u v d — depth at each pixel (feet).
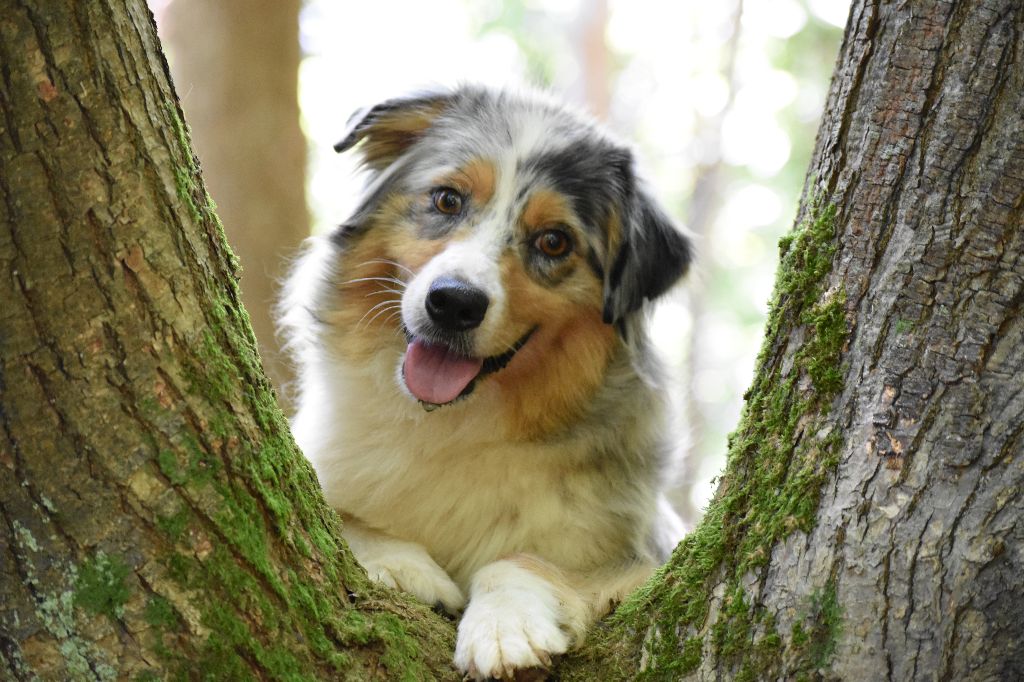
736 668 7.10
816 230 7.50
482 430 11.32
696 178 43.06
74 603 6.41
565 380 11.53
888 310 6.98
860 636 6.72
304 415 12.53
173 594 6.54
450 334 10.93
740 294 44.93
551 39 46.62
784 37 42.63
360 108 12.95
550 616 8.89
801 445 7.25
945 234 6.81
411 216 11.94
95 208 6.20
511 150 11.79
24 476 6.31
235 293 7.30
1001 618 6.52
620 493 11.64
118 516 6.44
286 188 22.57
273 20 22.22
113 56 6.18
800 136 42.96
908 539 6.67
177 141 6.77
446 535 11.44
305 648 7.11
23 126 5.94
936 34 6.88
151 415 6.50
